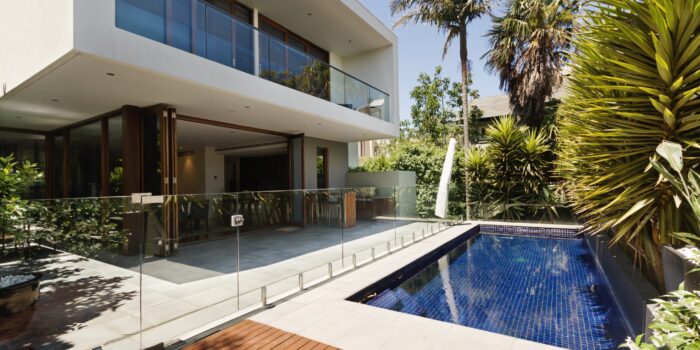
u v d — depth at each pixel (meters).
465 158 12.87
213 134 10.76
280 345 3.03
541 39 12.15
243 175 18.44
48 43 4.57
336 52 12.92
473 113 20.88
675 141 3.36
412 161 15.19
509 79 13.68
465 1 13.71
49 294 3.15
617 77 3.65
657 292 3.62
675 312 1.88
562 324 4.21
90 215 4.12
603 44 3.84
